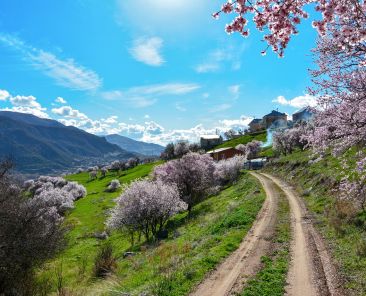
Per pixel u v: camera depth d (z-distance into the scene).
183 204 46.84
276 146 103.00
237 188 61.25
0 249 21.73
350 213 24.55
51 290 22.94
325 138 14.01
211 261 19.41
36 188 132.38
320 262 18.20
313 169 48.62
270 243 22.89
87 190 136.12
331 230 23.91
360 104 12.75
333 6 7.52
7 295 21.55
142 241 44.69
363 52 10.65
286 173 65.25
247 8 7.21
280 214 32.31
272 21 7.67
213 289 15.63
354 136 13.30
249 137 187.62
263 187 53.50
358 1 7.99
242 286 15.76
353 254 18.45
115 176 165.62
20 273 23.33
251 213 33.16
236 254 20.83
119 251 42.22
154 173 64.62
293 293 14.73
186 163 59.53
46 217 26.03
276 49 8.16
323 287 15.12
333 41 11.53
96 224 66.19
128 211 42.22
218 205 50.72
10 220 22.80
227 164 79.94
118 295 17.02
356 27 8.40
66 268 33.28
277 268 17.80
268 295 14.57
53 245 25.61
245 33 7.65
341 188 15.95
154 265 23.28
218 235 27.62
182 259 22.09
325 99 13.46
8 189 24.05
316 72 13.07
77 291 20.91
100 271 28.08
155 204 42.00
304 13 7.63
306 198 39.41
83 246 47.59
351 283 15.07
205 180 63.03
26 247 22.61
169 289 16.03
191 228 38.88
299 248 21.14
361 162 14.09
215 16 7.35
